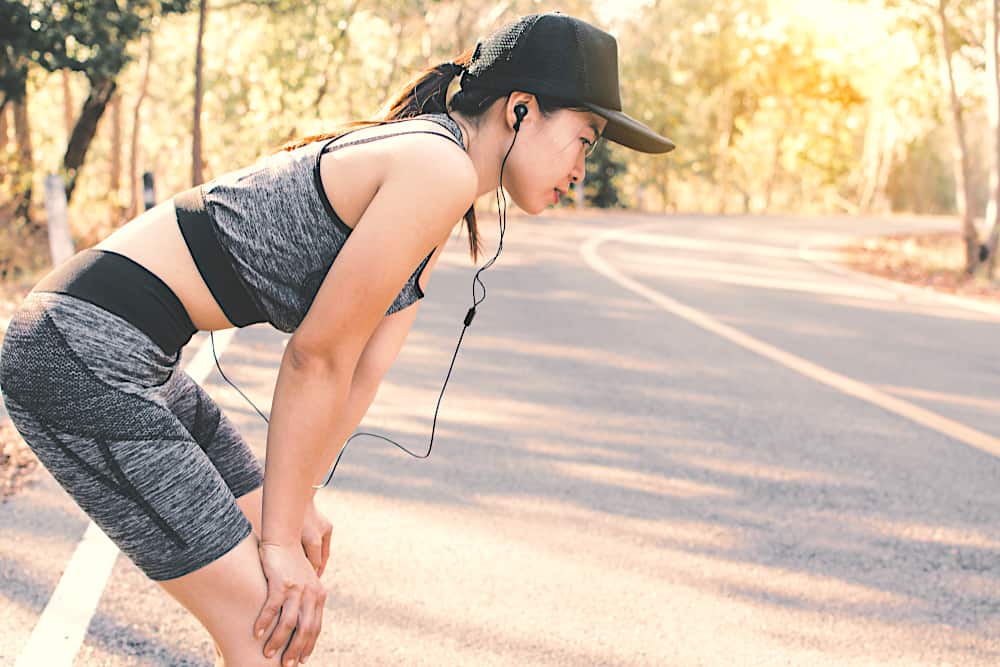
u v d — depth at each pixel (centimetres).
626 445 468
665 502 391
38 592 282
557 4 1981
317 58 2145
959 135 1612
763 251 1717
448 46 2281
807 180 5622
